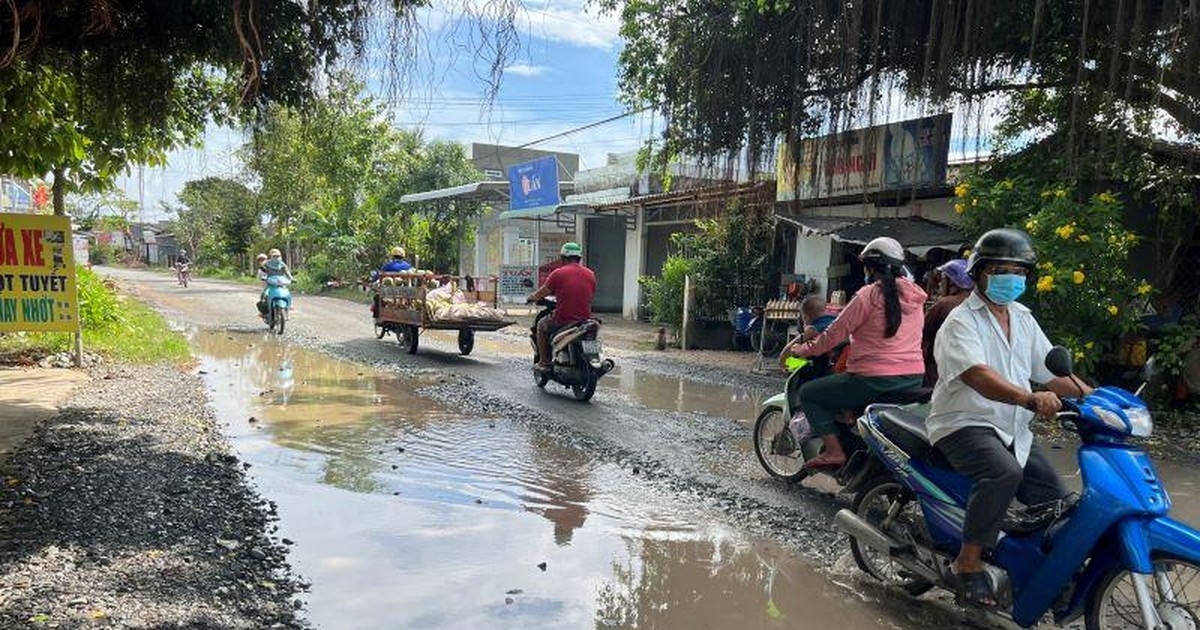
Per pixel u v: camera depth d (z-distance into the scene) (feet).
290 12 15.93
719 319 47.32
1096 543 9.98
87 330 38.01
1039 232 26.11
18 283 27.17
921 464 12.18
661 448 22.13
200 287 104.58
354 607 11.76
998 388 10.46
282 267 50.52
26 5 15.08
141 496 15.69
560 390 31.22
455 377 33.55
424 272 41.29
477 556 13.98
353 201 94.32
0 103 19.69
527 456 20.85
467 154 99.76
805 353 17.03
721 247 47.57
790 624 11.87
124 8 16.48
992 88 27.14
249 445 21.07
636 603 12.39
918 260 34.65
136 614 10.78
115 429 20.89
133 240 225.56
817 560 14.39
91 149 26.11
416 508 16.40
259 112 18.12
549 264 77.25
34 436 19.47
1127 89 23.13
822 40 28.50
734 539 15.29
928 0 26.78
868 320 15.84
